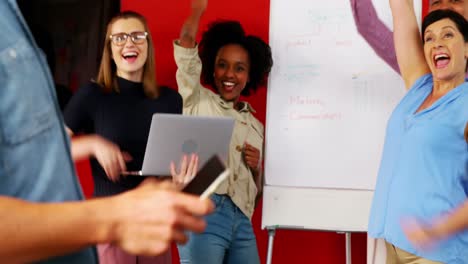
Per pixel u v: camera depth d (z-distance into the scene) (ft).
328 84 11.01
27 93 2.41
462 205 5.35
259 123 11.16
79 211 2.03
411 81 10.02
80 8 11.88
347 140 10.88
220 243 9.70
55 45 11.84
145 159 7.93
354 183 10.79
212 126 8.03
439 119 8.61
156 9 12.42
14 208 1.98
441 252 8.02
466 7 10.63
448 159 8.46
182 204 2.08
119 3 12.05
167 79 12.35
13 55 2.38
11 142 2.32
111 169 7.38
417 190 8.52
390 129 9.32
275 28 11.30
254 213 12.21
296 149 11.00
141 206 2.06
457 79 9.36
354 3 10.98
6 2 2.50
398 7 10.32
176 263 12.26
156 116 7.66
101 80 9.01
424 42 9.74
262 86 11.63
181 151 8.02
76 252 2.51
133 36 8.97
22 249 1.97
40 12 11.85
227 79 10.98
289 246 12.23
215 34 11.45
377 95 10.86
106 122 8.63
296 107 11.09
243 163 10.41
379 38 10.88
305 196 10.91
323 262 12.12
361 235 12.00
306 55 11.14
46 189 2.43
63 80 11.78
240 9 12.26
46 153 2.47
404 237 8.41
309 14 11.18
